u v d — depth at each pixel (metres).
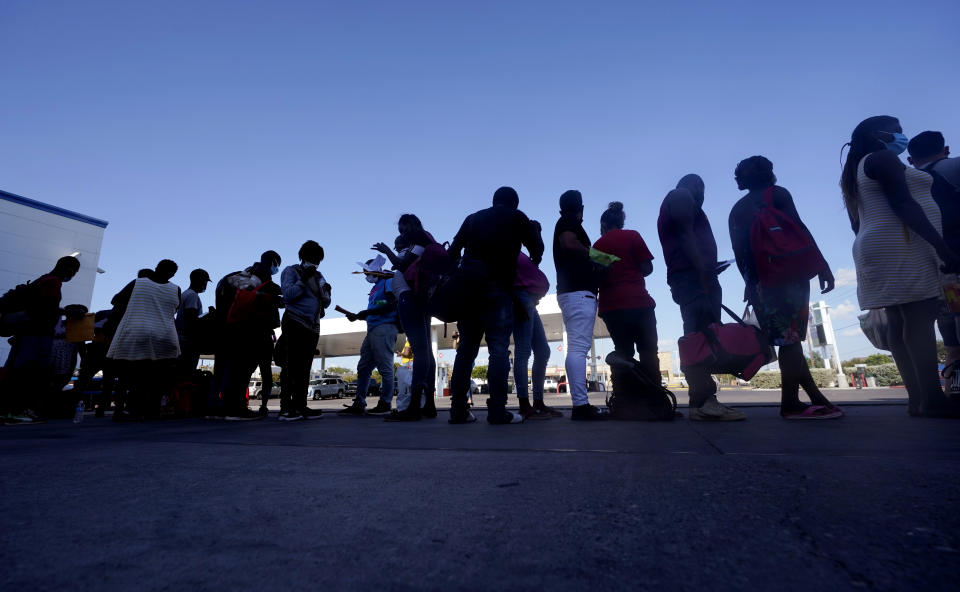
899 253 2.58
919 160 3.17
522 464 1.38
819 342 17.58
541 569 0.63
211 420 4.51
